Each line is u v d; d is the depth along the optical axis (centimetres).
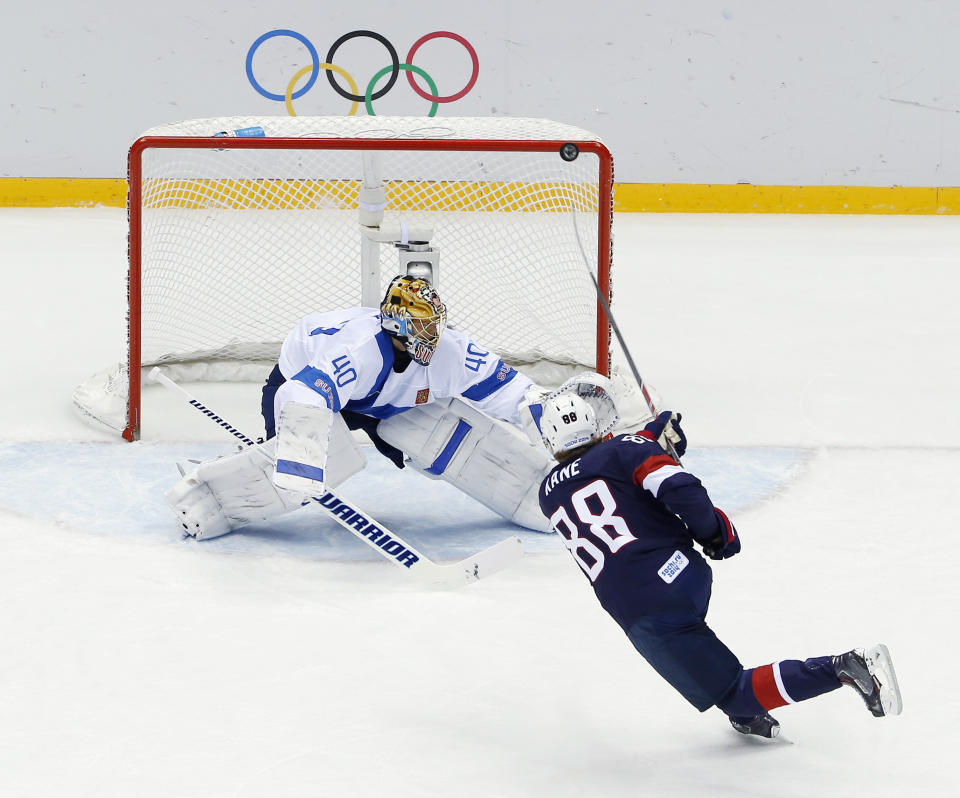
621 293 3828
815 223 4959
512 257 2878
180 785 1207
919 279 4050
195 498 1831
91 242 4369
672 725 1345
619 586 1215
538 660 1486
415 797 1195
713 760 1273
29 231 4516
